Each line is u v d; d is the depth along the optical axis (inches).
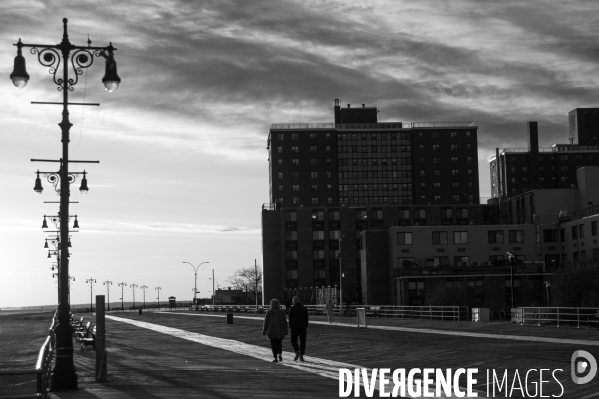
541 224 4399.6
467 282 3988.7
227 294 7367.1
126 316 4165.8
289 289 5546.3
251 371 888.3
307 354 1136.2
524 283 3934.5
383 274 4584.2
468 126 7514.8
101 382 804.0
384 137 7549.2
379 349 1199.6
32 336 2586.1
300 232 5644.7
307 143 7273.6
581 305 2738.7
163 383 774.5
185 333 1948.8
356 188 7475.4
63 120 831.1
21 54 794.8
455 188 7455.7
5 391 906.7
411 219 5836.6
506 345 1218.0
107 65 824.9
